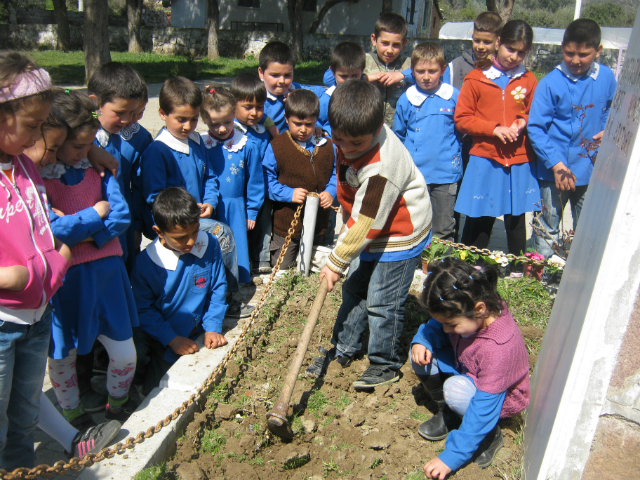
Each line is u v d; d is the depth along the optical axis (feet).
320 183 15.02
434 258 14.56
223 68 71.36
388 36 16.61
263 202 14.89
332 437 9.67
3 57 6.59
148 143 13.15
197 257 11.42
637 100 6.57
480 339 8.57
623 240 6.00
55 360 9.49
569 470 6.76
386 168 9.12
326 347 12.12
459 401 8.80
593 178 9.20
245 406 10.01
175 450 9.07
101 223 9.12
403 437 9.70
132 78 11.05
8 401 7.55
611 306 6.14
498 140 14.87
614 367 6.29
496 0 56.24
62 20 90.02
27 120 6.64
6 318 6.98
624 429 6.46
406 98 15.53
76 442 8.65
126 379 9.98
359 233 9.31
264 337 12.01
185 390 10.00
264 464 9.10
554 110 14.42
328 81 17.58
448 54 65.77
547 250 15.44
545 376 8.36
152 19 119.55
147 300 11.29
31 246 7.09
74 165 9.21
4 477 7.27
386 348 10.58
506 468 8.63
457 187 17.11
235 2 95.50
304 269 14.96
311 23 92.73
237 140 14.14
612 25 14.25
